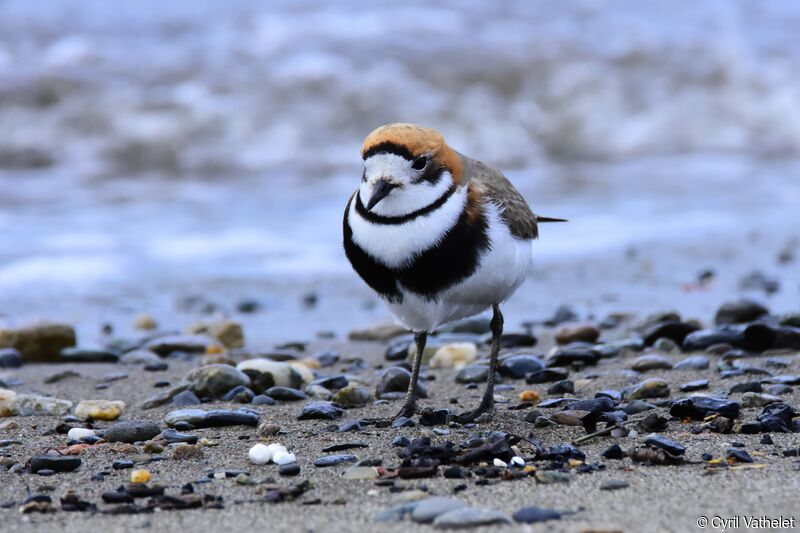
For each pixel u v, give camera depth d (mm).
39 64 24500
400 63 25734
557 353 9625
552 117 25000
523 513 5238
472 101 24969
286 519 5391
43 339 10906
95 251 16109
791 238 16984
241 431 7480
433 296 7090
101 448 7004
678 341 10375
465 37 27375
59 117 22906
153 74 24422
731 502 5465
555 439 6992
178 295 14070
